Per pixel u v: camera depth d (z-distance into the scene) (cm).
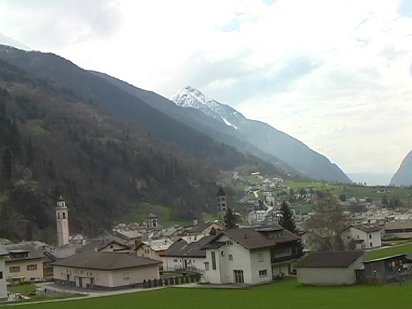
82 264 12062
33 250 14588
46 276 14712
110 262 11481
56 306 8444
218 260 10500
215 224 19812
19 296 10256
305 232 14800
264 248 10344
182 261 14212
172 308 7312
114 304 8262
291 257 10969
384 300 6556
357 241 16225
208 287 9994
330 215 13988
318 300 7050
